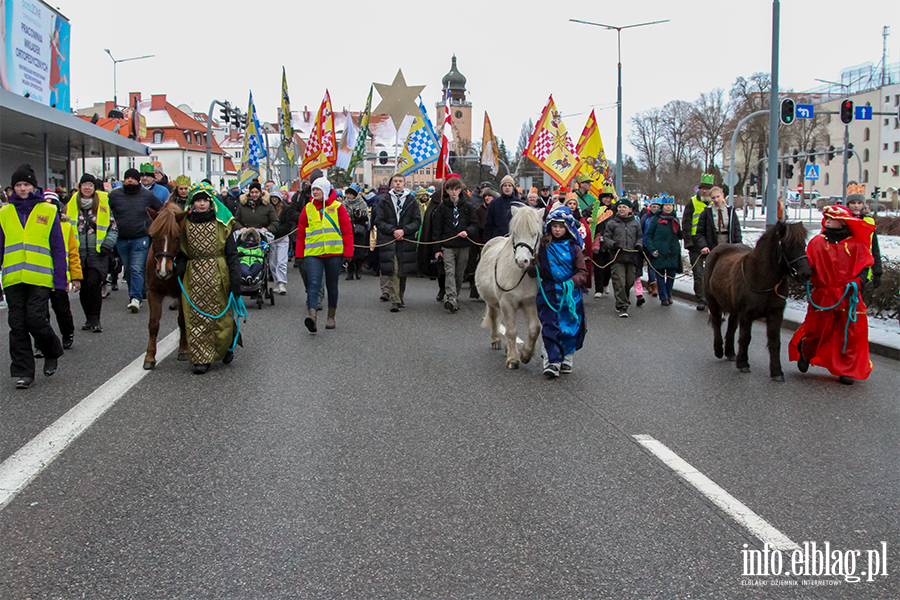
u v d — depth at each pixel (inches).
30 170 294.7
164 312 493.4
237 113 1214.9
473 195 647.8
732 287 333.1
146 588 141.1
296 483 193.2
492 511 176.1
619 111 1192.2
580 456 215.3
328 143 681.0
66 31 1127.0
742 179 3270.2
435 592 139.9
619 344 402.6
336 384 300.8
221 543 159.3
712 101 3198.8
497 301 365.4
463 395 285.4
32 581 143.5
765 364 352.2
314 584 142.6
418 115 652.1
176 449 219.1
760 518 173.6
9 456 211.6
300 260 429.7
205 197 317.7
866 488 193.3
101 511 175.3
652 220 570.3
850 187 347.9
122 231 477.7
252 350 371.2
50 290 299.9
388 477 197.6
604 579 144.7
